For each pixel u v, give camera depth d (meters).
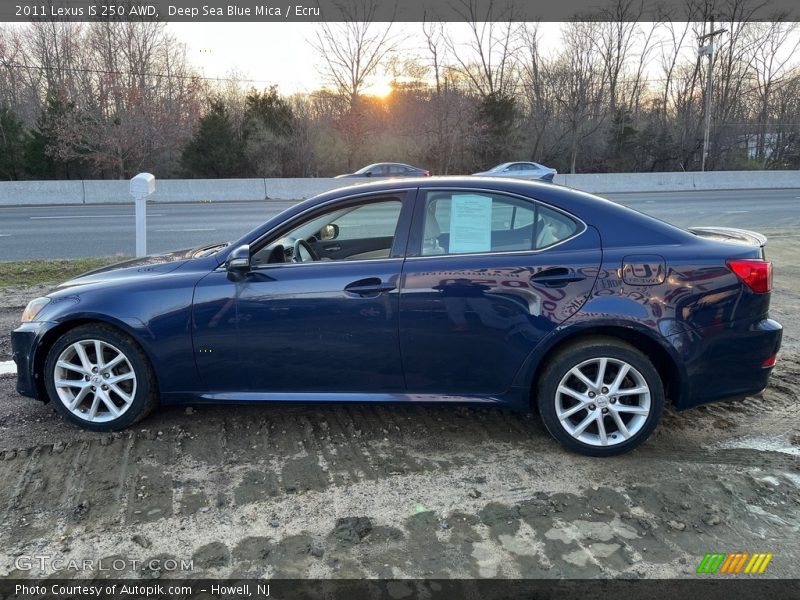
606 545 2.69
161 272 3.71
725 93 40.78
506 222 3.49
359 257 4.04
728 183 28.36
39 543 2.69
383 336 3.46
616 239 3.39
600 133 39.09
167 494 3.07
